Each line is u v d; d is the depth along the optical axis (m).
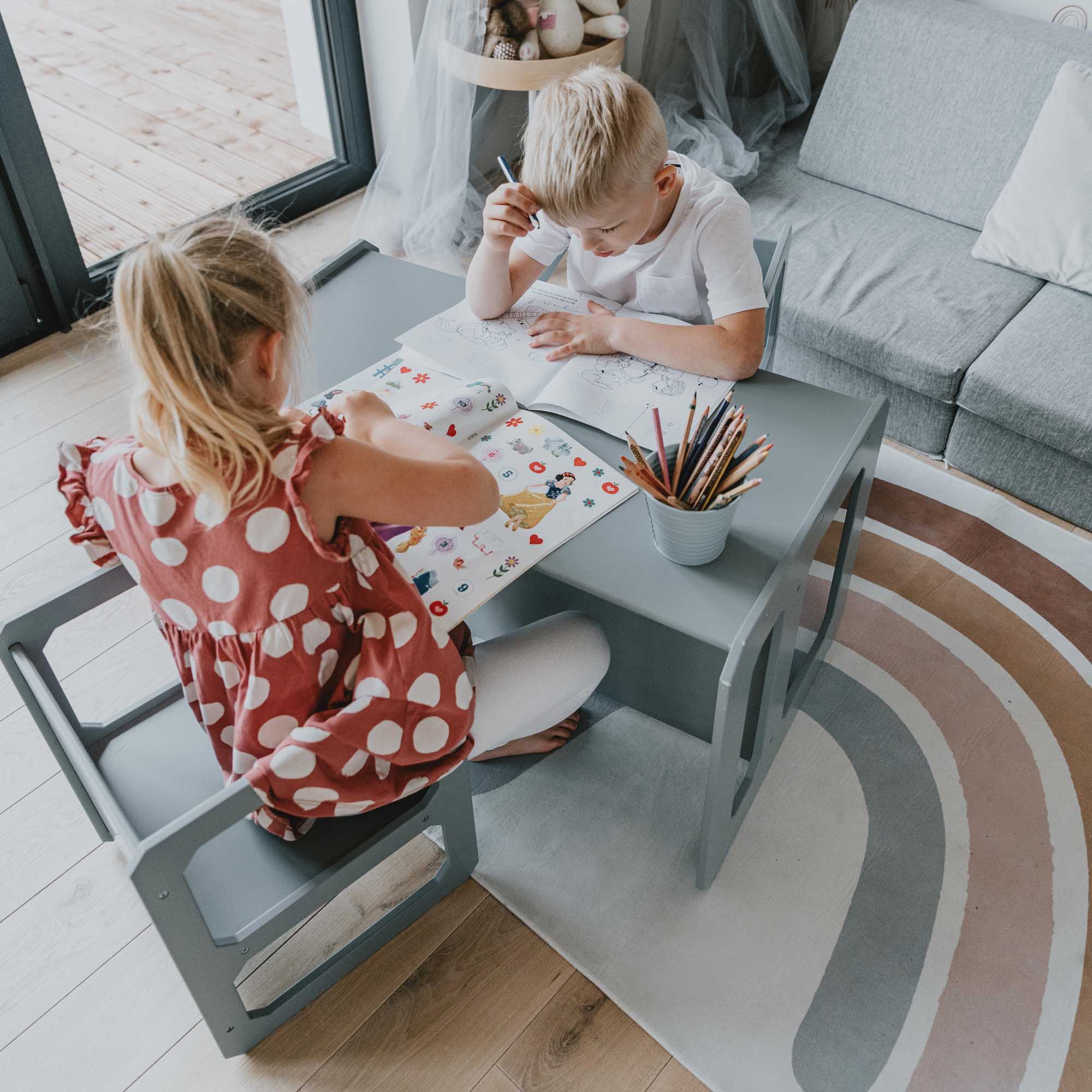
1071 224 1.99
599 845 1.49
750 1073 1.26
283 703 1.04
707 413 1.12
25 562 1.88
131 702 1.67
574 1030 1.31
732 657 1.06
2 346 2.33
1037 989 1.32
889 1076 1.25
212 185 2.90
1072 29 2.10
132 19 3.84
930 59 2.19
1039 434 1.83
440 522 1.05
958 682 1.68
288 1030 1.31
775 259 1.61
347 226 2.78
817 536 1.24
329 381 1.40
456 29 2.26
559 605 1.44
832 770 1.57
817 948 1.37
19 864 1.47
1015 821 1.50
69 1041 1.30
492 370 1.41
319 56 2.70
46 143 3.07
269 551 0.95
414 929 1.41
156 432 0.90
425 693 1.07
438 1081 1.27
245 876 1.13
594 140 1.23
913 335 1.94
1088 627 1.77
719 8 2.48
